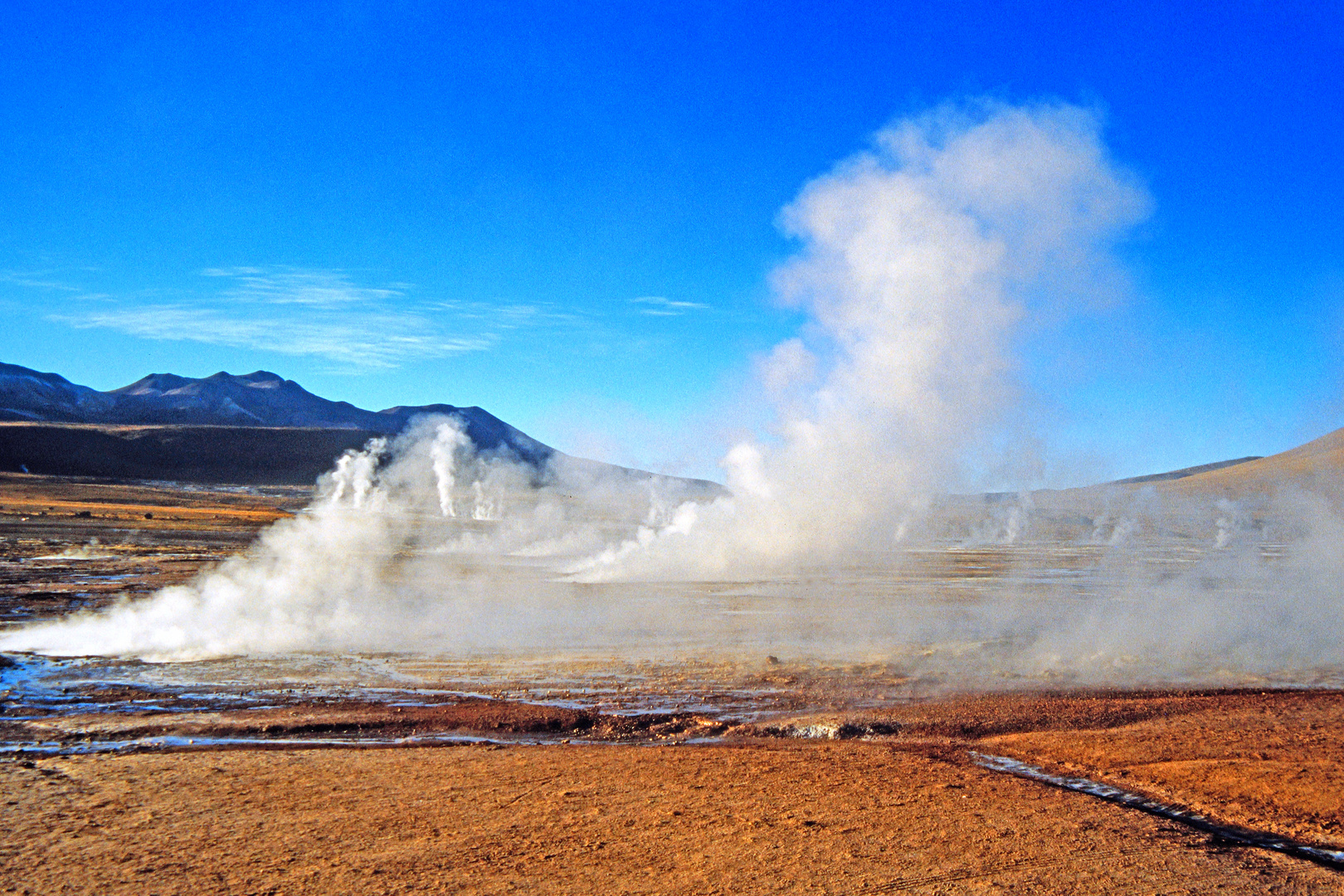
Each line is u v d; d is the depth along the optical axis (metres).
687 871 7.16
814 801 8.96
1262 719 12.63
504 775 9.73
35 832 7.82
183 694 13.75
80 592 25.62
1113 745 11.36
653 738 11.88
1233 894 7.00
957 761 10.62
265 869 7.10
